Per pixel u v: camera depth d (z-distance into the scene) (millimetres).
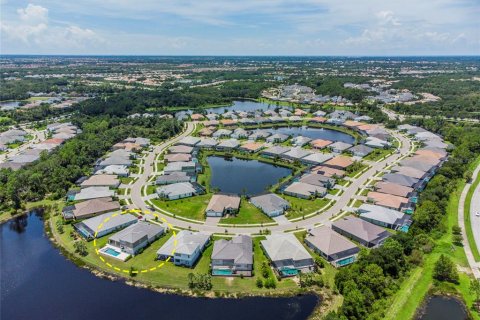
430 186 176500
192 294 108438
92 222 145000
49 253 131125
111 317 100250
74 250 131500
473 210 160250
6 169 199375
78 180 193000
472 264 121125
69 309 103312
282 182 193375
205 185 190250
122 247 130375
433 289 110625
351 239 137125
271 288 110125
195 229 144125
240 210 160375
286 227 145500
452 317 100500
